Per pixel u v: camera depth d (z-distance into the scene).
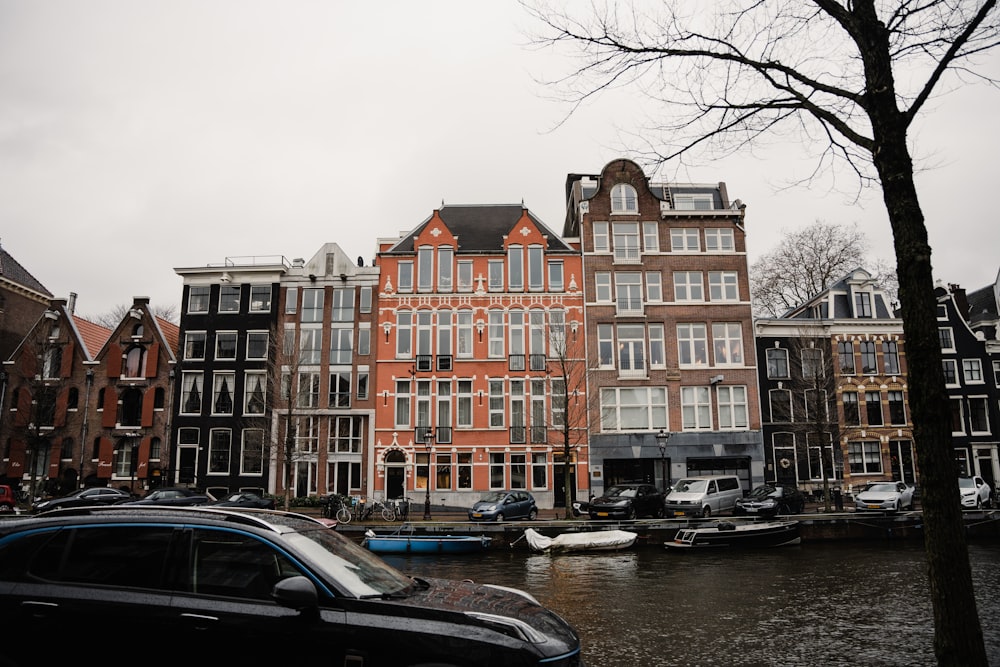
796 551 21.67
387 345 37.31
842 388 37.47
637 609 12.63
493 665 4.36
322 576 4.76
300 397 36.97
